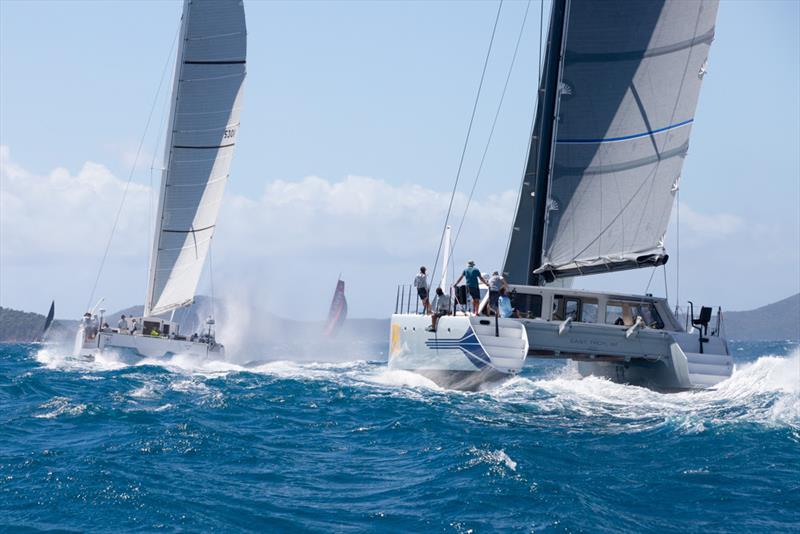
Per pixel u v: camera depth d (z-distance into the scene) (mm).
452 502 30016
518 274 70188
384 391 60000
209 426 44250
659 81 61906
